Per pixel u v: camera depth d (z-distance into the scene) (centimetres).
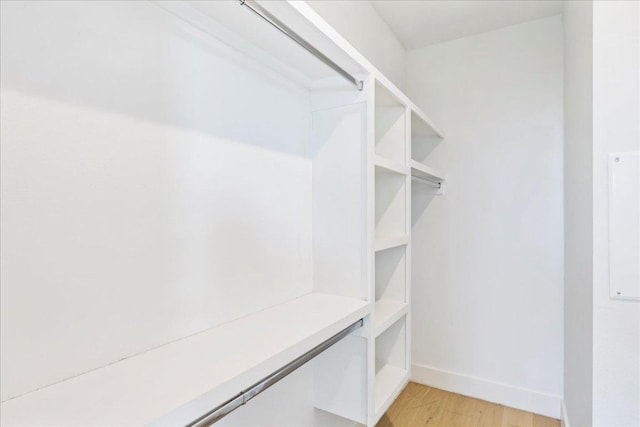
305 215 133
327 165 133
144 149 79
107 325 72
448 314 237
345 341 130
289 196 125
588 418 121
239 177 104
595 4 111
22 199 60
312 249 137
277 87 119
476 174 229
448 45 238
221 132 98
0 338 58
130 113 76
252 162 109
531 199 213
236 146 103
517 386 216
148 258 80
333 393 133
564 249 201
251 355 80
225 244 100
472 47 230
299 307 117
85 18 69
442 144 240
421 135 240
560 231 205
